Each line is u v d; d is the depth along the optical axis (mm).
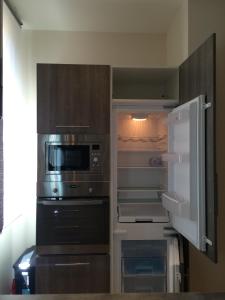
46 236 2330
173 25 2811
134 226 2408
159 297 1050
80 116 2365
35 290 2352
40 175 2338
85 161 2369
